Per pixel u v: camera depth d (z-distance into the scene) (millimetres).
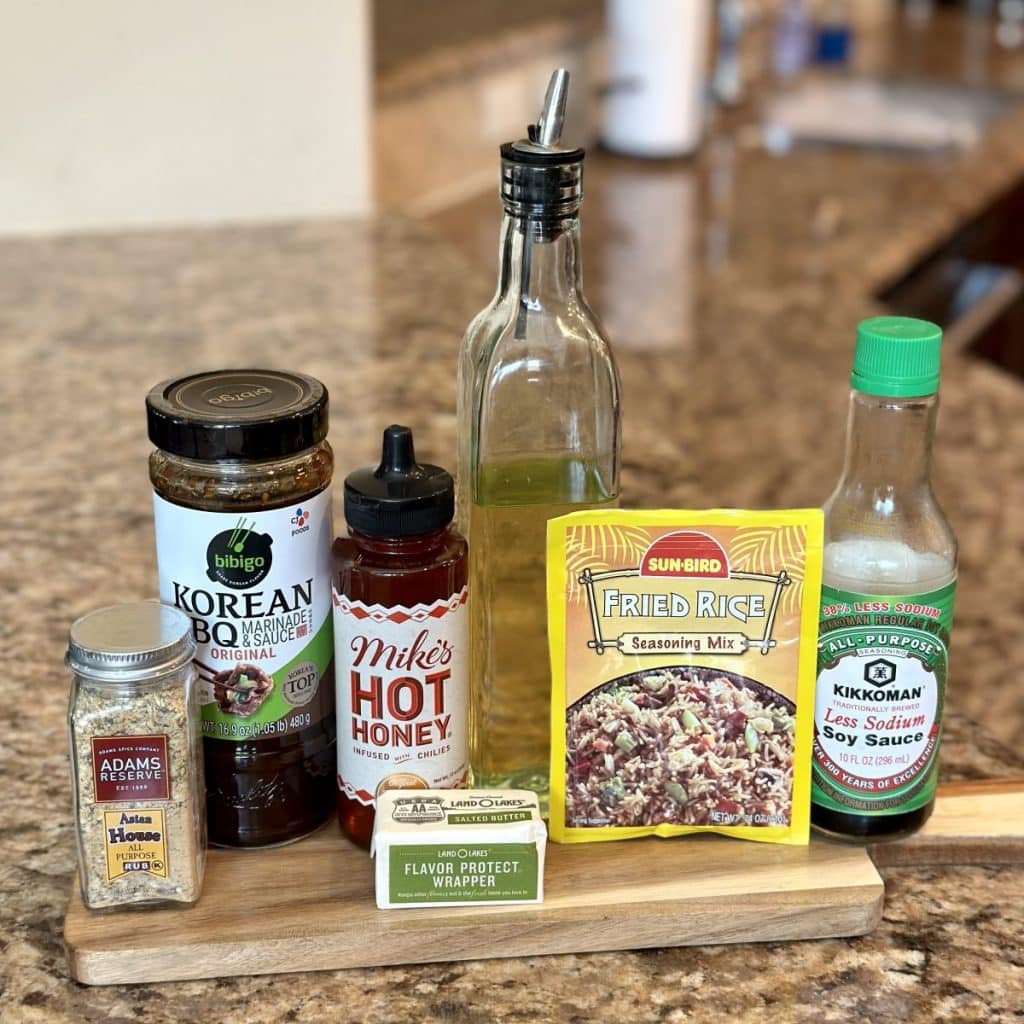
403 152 2324
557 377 723
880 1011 643
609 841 742
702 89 2633
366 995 653
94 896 672
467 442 750
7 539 1086
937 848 747
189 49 1872
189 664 673
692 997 652
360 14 1983
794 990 657
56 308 1570
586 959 680
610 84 2586
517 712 769
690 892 696
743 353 1741
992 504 1505
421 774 721
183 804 668
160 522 700
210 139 1937
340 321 1544
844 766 727
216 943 658
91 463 1217
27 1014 639
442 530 689
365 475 696
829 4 3301
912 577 702
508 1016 639
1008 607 1476
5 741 841
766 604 715
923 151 2625
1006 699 1374
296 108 1981
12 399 1334
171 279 1679
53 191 1854
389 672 699
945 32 3586
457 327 1532
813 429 1548
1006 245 2646
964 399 1712
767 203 2332
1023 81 3029
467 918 676
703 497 1163
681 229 2205
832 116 2910
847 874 711
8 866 734
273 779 724
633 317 1839
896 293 2119
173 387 713
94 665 641
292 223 1931
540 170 691
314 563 712
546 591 741
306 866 721
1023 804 774
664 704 727
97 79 1825
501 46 2455
